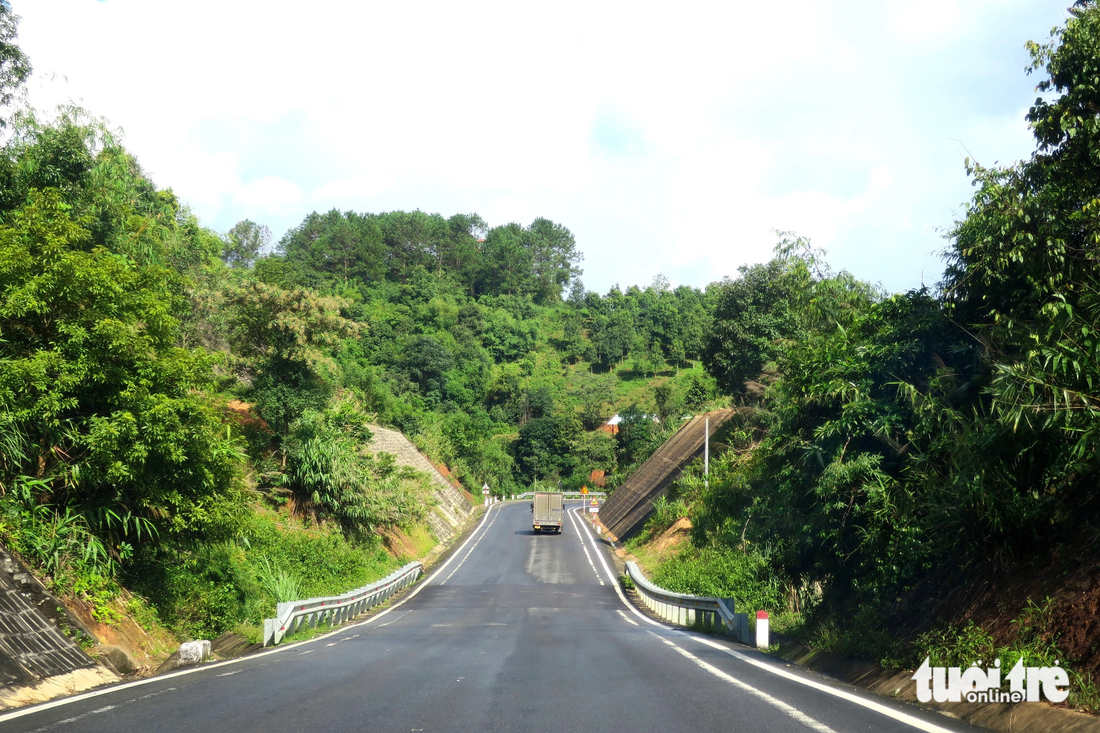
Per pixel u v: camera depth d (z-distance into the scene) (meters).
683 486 42.06
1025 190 9.55
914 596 10.06
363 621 21.16
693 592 24.36
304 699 7.31
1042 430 7.68
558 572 36.75
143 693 7.84
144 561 14.40
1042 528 8.22
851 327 12.80
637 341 162.62
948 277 10.66
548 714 6.46
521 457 111.19
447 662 10.50
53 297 11.99
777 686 8.02
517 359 158.88
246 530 15.81
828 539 12.46
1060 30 9.18
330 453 29.42
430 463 68.12
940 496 9.46
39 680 8.62
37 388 11.65
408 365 114.94
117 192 17.66
